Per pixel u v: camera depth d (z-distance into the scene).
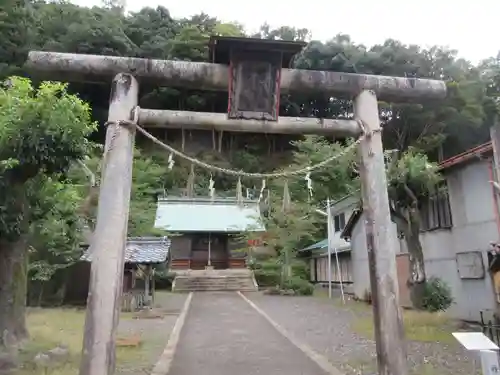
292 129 6.79
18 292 8.86
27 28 26.14
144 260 17.39
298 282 26.05
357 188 18.77
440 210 15.15
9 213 7.98
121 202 5.95
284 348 10.38
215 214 36.69
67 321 13.58
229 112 6.58
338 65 38.34
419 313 13.84
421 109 36.41
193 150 43.66
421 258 14.51
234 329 13.32
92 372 5.28
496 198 12.12
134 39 48.16
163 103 44.41
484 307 12.77
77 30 38.00
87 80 6.84
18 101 7.76
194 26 48.09
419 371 7.87
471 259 13.30
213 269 33.00
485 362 4.54
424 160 14.18
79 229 17.12
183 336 12.05
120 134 6.19
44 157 7.67
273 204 28.64
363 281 21.59
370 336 11.85
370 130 6.94
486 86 36.44
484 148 12.19
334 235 27.81
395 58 38.44
